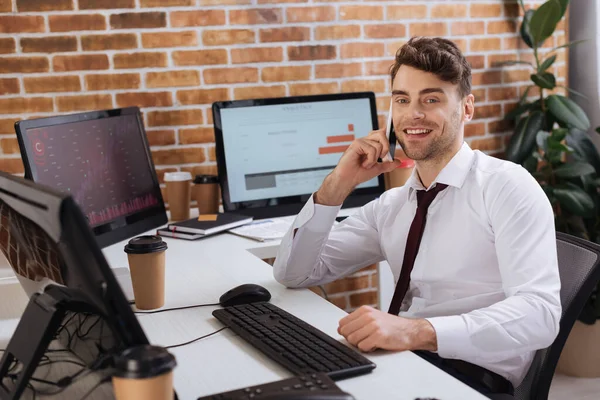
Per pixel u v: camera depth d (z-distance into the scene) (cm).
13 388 121
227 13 292
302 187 285
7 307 180
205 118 296
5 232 132
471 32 326
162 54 288
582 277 163
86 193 223
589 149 329
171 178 273
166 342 146
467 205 174
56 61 278
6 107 276
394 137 187
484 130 336
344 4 306
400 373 127
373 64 314
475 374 161
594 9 340
